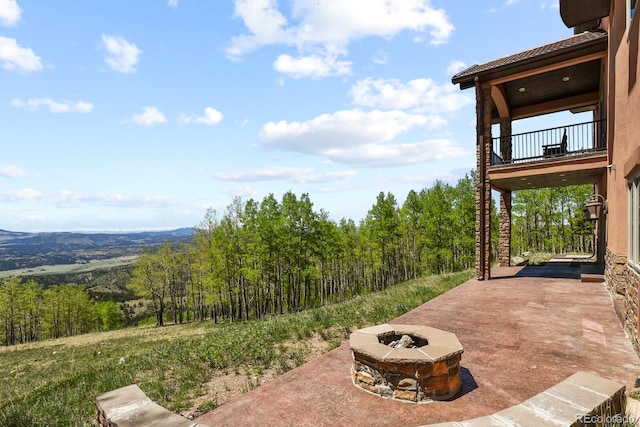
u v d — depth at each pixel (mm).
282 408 3734
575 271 13695
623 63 6777
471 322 6801
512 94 14125
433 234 31969
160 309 43719
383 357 3771
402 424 3301
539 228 33875
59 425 4469
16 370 17922
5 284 46812
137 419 2947
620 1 6891
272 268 31984
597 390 2926
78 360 18188
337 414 3545
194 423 2871
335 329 7574
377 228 35562
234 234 32188
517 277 12688
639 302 4809
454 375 3863
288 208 30750
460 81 12273
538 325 6434
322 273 45031
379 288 48438
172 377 5641
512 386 4012
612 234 8258
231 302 36062
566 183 13844
